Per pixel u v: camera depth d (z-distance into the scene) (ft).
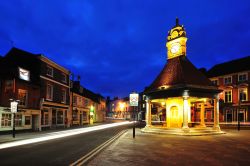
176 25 94.22
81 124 167.63
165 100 93.86
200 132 77.56
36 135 80.69
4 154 41.32
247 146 51.62
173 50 93.97
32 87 100.17
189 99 90.27
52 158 37.27
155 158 37.29
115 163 33.27
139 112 276.62
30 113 98.17
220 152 43.55
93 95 216.33
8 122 85.71
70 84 143.84
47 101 111.86
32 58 108.06
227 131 96.48
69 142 59.72
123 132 91.66
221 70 167.73
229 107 154.51
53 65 119.85
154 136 73.61
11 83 81.97
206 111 164.96
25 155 40.22
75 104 154.51
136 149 46.62
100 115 238.89
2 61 92.12
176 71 86.74
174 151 44.37
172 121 87.81
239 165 32.83
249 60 156.46
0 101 81.56
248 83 146.61
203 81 84.89
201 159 36.81
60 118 130.21
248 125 137.90
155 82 93.20
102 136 76.84
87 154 40.81
